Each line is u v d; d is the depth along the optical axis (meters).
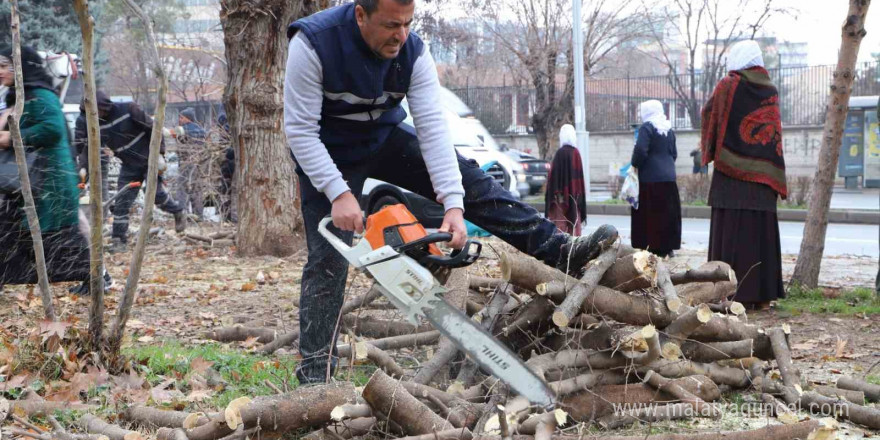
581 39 16.33
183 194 11.54
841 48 6.88
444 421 2.77
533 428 2.82
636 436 2.88
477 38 28.39
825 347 5.04
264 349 4.62
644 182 8.92
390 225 2.86
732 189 6.16
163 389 3.84
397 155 3.47
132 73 25.47
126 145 9.13
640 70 45.03
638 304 3.33
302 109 3.20
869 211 16.23
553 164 10.55
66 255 5.13
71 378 3.76
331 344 3.41
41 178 4.98
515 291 3.71
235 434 2.77
